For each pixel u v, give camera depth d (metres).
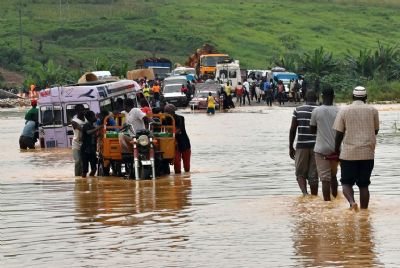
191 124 71.31
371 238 20.19
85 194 29.97
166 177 34.50
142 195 29.11
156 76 139.50
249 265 17.91
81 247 20.28
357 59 126.69
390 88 112.12
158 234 21.53
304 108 26.91
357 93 24.16
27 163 43.50
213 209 25.27
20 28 196.00
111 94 53.53
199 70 135.75
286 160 39.84
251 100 120.75
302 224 22.28
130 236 21.41
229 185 30.95
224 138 55.06
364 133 23.94
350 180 24.20
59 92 52.97
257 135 57.34
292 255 18.69
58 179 35.34
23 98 144.00
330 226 21.86
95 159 36.53
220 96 101.31
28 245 20.78
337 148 24.41
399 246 19.22
